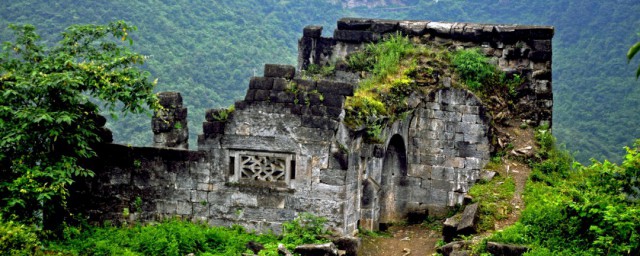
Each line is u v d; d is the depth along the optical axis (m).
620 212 14.96
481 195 19.45
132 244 16.69
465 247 16.12
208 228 17.94
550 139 22.42
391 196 22.55
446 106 22.45
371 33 25.38
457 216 18.28
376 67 23.59
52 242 16.62
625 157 16.38
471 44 24.19
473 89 22.94
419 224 22.27
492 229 17.34
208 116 18.17
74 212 18.50
